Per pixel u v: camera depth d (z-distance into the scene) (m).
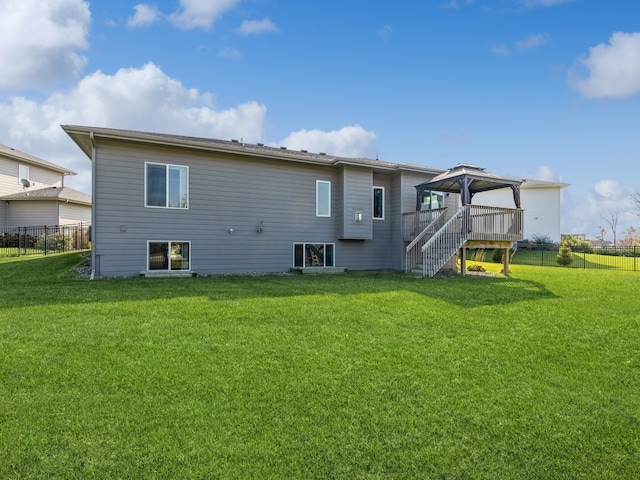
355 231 13.32
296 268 12.36
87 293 7.07
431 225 12.23
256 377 3.48
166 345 4.25
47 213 22.52
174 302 6.40
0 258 14.40
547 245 24.81
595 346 4.58
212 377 3.45
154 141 10.27
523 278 10.71
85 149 10.96
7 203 22.61
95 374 3.45
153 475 2.15
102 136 9.69
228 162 11.66
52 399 2.98
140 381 3.34
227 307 6.11
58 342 4.24
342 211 13.20
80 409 2.84
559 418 2.89
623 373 3.79
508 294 7.79
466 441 2.57
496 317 5.86
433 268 11.28
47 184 26.11
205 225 11.30
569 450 2.49
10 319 5.13
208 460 2.30
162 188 10.71
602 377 3.68
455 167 13.39
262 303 6.49
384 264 14.40
